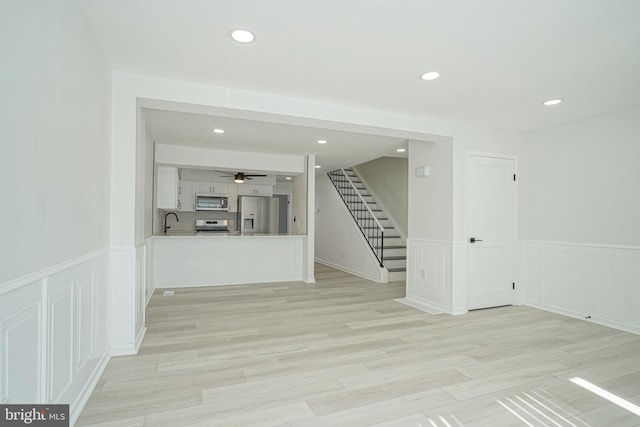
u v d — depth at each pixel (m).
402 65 2.59
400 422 1.90
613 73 2.69
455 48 2.31
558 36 2.15
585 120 3.94
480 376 2.47
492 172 4.42
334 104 3.48
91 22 2.03
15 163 1.23
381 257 6.47
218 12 1.92
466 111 3.69
